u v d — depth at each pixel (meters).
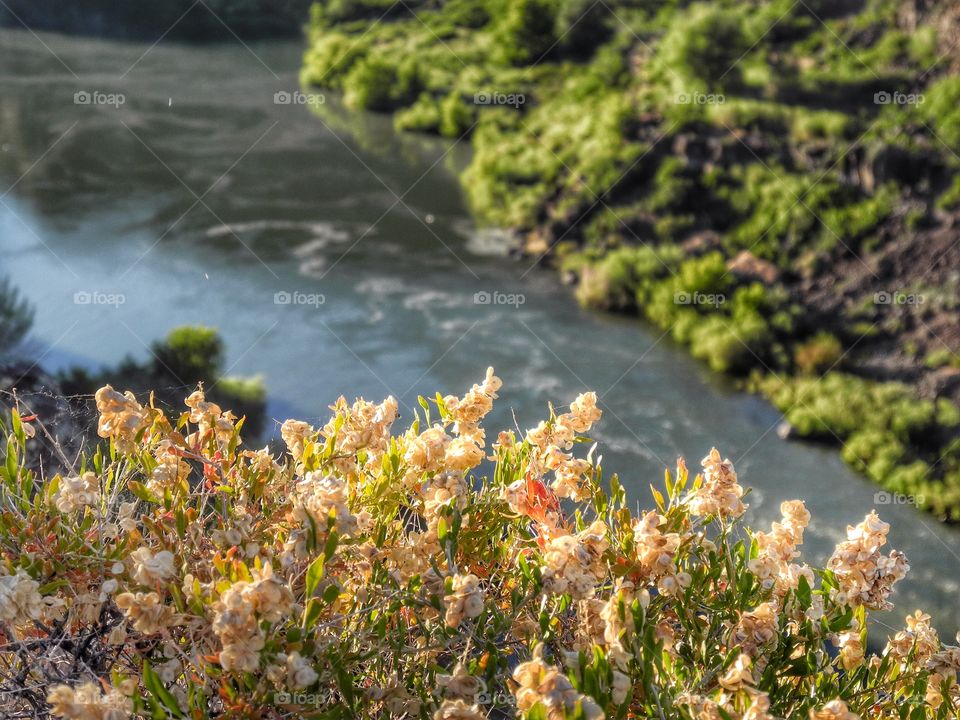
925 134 17.06
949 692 1.66
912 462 11.04
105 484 1.66
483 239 17.83
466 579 1.40
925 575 9.30
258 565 1.29
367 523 1.61
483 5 26.72
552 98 21.95
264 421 11.42
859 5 20.88
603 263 15.74
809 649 1.59
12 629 1.45
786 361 13.38
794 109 18.77
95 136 21.22
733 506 1.64
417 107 23.31
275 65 27.09
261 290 15.19
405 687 1.45
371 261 16.70
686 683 1.44
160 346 12.26
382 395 12.34
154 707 1.25
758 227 16.55
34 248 16.06
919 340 13.78
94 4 27.55
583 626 1.54
